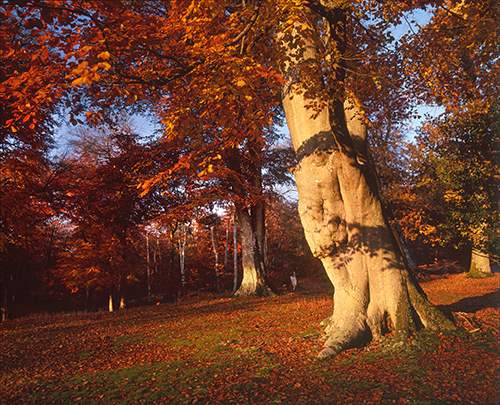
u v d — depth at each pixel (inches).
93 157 965.8
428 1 331.9
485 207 446.0
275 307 621.3
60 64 261.3
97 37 234.2
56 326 607.2
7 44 254.7
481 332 316.8
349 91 288.4
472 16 336.5
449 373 242.1
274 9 271.1
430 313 329.4
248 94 275.3
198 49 281.3
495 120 427.2
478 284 718.5
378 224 343.3
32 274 1385.3
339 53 294.8
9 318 1131.9
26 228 619.2
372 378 246.7
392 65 386.3
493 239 458.3
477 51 374.9
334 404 212.2
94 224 834.8
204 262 1720.0
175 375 291.4
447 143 476.4
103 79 279.1
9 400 263.0
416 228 774.5
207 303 803.4
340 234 342.3
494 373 233.5
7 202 561.0
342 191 342.3
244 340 392.2
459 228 478.6
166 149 780.0
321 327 401.1
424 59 379.6
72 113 295.7
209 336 430.0
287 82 337.4
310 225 348.2
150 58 331.0
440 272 1259.8
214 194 828.0
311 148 343.6
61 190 700.7
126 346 416.8
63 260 1072.2
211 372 290.2
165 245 1844.2
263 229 906.7
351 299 335.6
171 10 341.1
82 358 374.3
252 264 868.0
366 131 350.6
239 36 286.0
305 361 296.2
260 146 781.9
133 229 1003.3
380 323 329.7
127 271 1064.2
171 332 474.9
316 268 1898.4
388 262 337.7
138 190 791.1
